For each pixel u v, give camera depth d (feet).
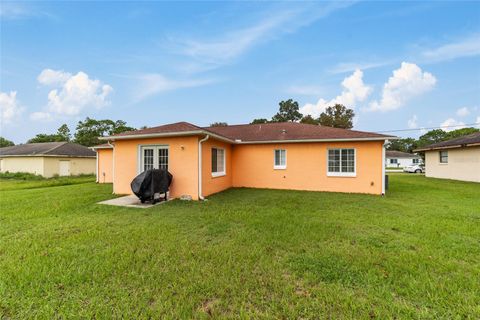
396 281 8.91
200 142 27.32
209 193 30.45
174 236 14.16
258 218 18.29
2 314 7.18
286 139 36.04
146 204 24.17
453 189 35.65
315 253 11.55
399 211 20.63
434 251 11.75
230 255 11.32
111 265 10.26
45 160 69.51
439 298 7.84
